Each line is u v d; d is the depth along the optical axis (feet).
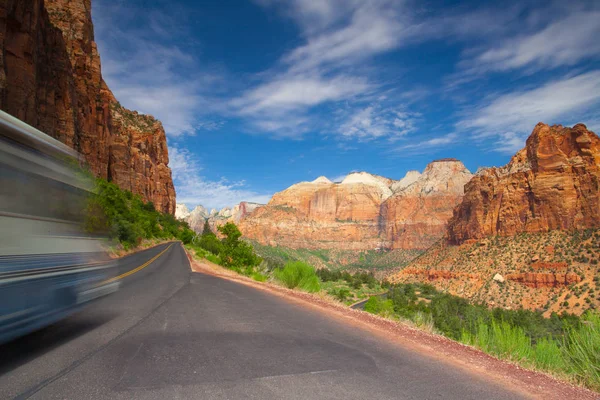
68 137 185.88
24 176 16.29
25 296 15.47
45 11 176.76
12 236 15.08
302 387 11.76
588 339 17.03
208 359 14.57
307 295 40.34
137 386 11.42
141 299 32.37
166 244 233.96
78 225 20.74
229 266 92.32
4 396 10.50
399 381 12.89
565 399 12.67
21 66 127.03
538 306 238.68
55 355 14.89
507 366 16.60
